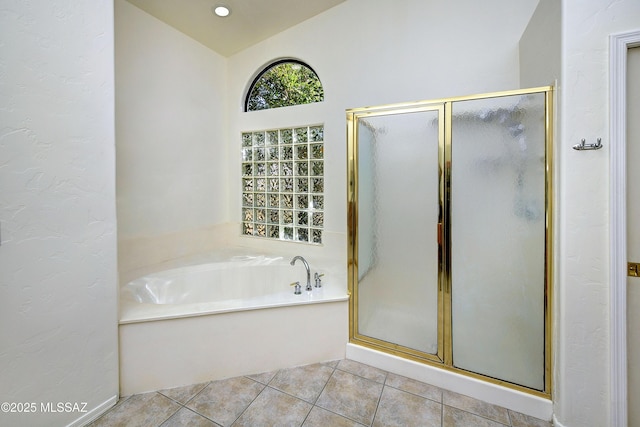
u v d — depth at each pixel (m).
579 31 1.21
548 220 1.38
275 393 1.61
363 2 2.42
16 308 1.15
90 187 1.38
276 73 2.95
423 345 1.71
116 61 2.11
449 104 1.58
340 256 2.62
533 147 1.41
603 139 1.19
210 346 1.69
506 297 1.50
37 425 1.22
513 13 1.97
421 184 1.67
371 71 2.41
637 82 1.16
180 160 2.66
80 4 1.33
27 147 1.16
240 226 3.17
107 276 1.46
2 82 1.09
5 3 1.09
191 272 2.34
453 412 1.47
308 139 2.79
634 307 1.19
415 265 1.71
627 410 1.21
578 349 1.26
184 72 2.67
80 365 1.36
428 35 2.21
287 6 2.47
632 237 1.18
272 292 2.55
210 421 1.41
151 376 1.59
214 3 2.32
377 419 1.43
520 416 1.44
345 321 1.92
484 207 1.53
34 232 1.20
